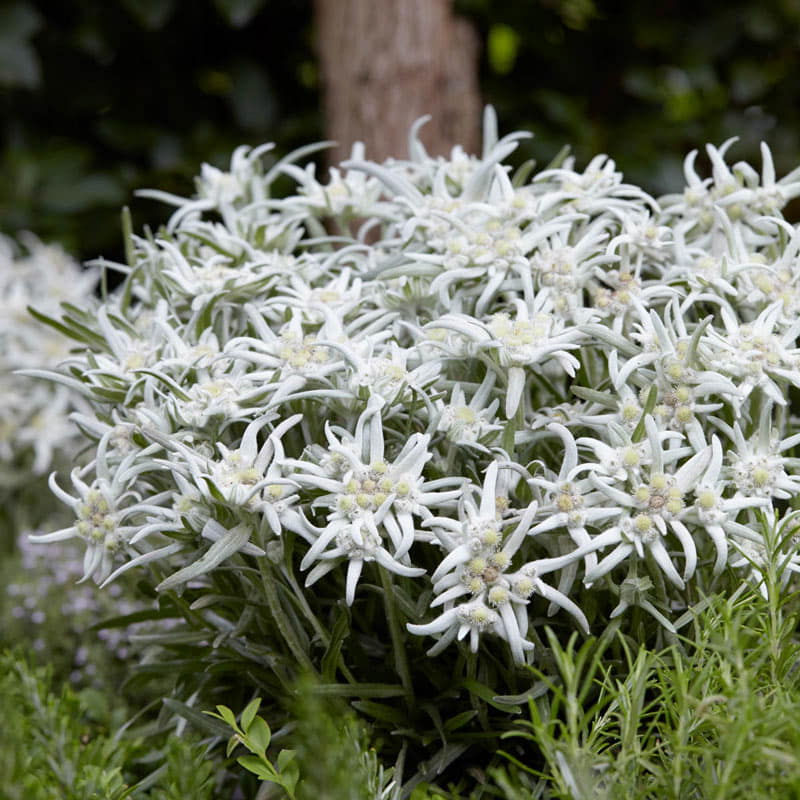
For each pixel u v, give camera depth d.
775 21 1.88
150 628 1.15
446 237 1.07
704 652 0.98
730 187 1.09
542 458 1.06
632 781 0.95
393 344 1.03
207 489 1.00
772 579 0.99
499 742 1.04
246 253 1.12
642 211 1.09
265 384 1.03
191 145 1.89
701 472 1.00
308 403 1.04
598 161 1.11
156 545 1.10
